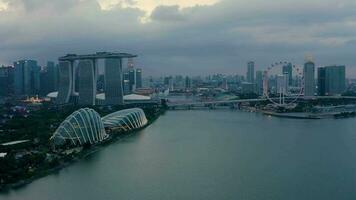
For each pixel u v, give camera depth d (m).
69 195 189.88
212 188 195.25
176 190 193.00
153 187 197.88
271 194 186.75
